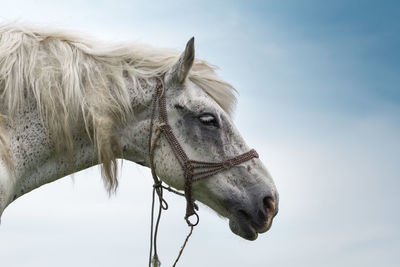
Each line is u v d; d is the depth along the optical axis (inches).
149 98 201.9
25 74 185.0
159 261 204.2
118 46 203.6
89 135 192.2
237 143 202.5
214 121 200.2
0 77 181.8
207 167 198.1
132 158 207.8
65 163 195.5
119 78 198.8
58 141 188.5
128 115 200.1
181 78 199.3
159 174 203.0
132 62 205.9
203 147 198.5
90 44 201.9
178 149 198.1
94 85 194.7
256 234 200.2
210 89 208.4
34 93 184.4
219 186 198.4
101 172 200.2
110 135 195.5
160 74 206.7
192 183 199.0
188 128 198.8
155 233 205.0
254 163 202.5
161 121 199.8
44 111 186.4
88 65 195.9
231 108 212.1
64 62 190.2
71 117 189.6
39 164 190.2
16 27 192.5
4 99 181.3
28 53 188.1
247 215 198.1
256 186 199.3
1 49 183.5
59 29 198.8
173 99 201.3
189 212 203.8
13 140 181.6
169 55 211.9
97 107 192.4
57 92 187.6
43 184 195.2
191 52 194.2
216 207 202.7
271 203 199.0
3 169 172.2
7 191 174.7
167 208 206.2
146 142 202.8
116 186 200.4
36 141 186.4
